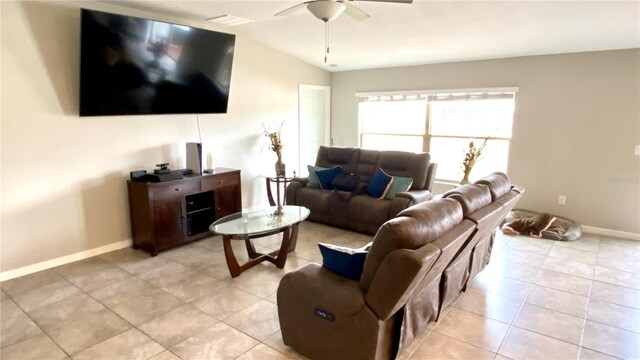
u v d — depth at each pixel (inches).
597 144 180.5
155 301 116.8
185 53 160.9
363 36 182.7
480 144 215.8
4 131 126.9
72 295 120.3
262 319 107.1
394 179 182.9
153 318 107.3
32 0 128.4
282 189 234.8
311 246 165.8
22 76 128.9
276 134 214.2
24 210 133.7
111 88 143.6
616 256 154.2
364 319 77.8
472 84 212.2
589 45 169.0
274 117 227.9
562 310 112.5
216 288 125.6
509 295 121.7
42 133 135.3
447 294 104.7
